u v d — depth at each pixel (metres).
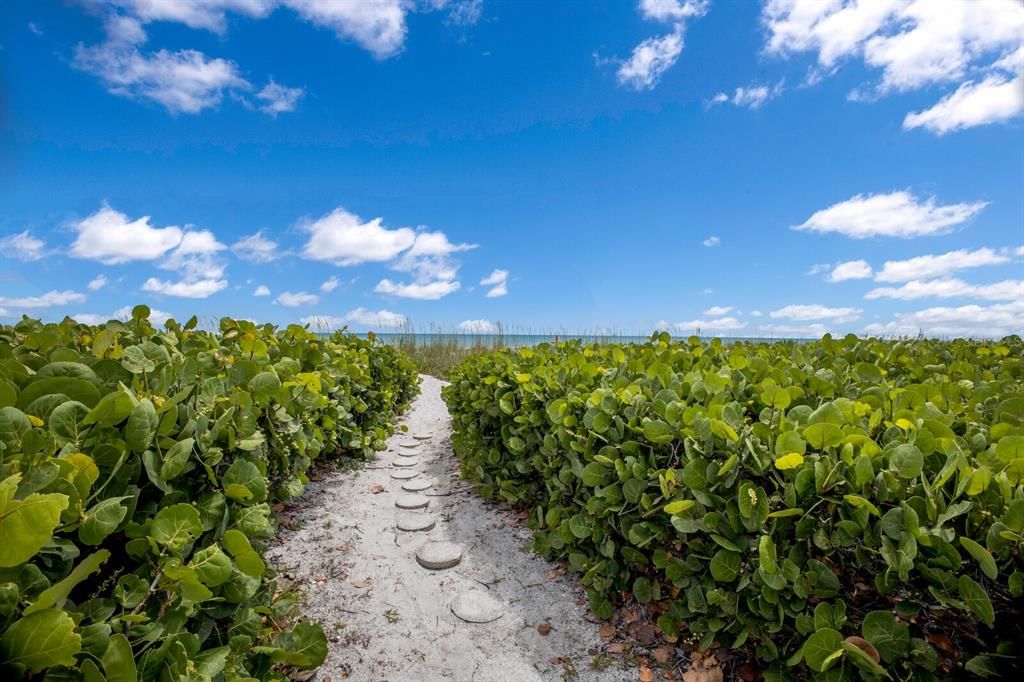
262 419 3.39
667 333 5.47
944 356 4.68
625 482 2.71
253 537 2.43
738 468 2.24
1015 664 1.64
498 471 4.56
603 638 2.75
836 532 1.95
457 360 14.68
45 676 1.05
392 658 2.64
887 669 1.79
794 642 2.15
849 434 2.09
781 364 3.97
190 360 2.32
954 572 1.74
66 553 1.27
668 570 2.46
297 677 2.45
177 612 1.51
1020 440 1.83
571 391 3.48
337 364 5.50
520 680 2.49
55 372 1.74
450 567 3.50
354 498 4.79
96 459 1.50
